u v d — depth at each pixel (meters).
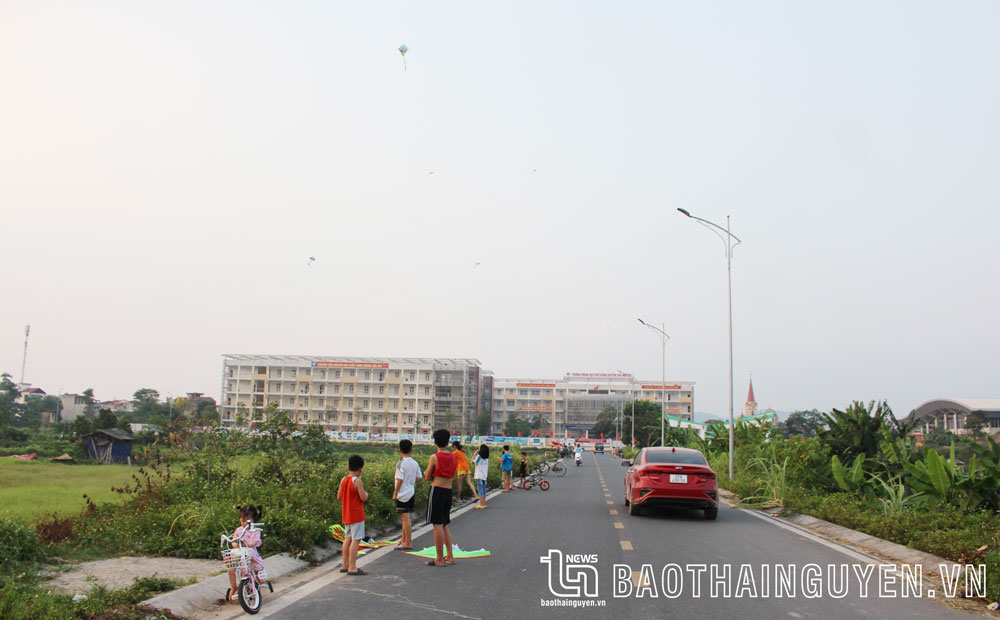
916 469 14.67
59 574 8.52
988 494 13.88
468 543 11.80
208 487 13.69
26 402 139.00
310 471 15.17
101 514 12.51
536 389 143.88
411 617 6.86
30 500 21.52
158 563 9.35
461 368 118.12
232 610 7.23
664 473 15.59
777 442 25.66
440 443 10.01
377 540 12.17
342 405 116.06
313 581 8.65
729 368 26.80
